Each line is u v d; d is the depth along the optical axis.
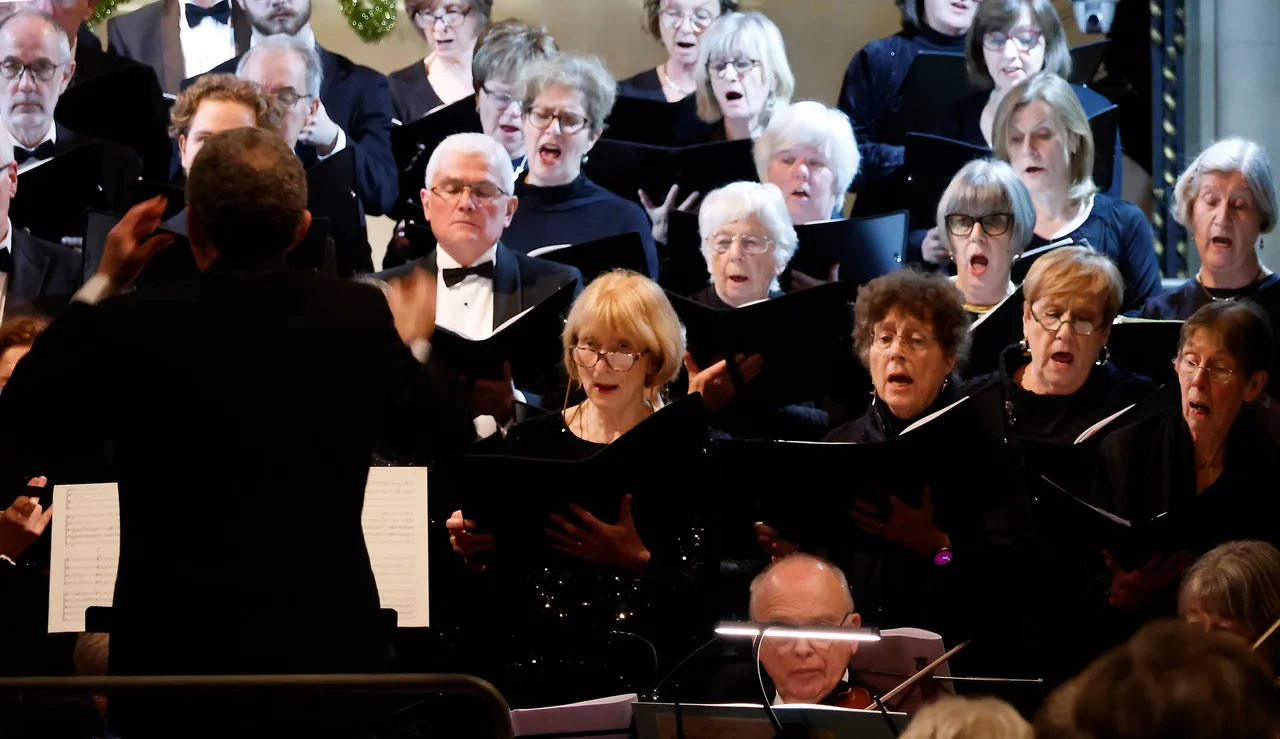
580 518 14.09
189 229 9.87
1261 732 4.46
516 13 20.50
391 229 20.22
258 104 19.19
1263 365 16.59
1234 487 13.91
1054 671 14.61
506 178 19.31
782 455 14.36
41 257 19.58
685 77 20.33
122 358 9.30
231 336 9.39
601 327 15.55
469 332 18.95
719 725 11.11
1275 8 21.20
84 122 20.27
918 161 19.88
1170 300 19.73
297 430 9.34
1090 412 17.53
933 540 14.40
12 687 8.64
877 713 10.78
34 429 9.22
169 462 9.21
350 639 9.28
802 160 20.06
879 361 16.72
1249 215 19.38
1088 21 20.30
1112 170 20.19
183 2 20.48
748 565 16.38
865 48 20.31
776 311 17.08
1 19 20.06
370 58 20.56
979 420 14.38
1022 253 19.39
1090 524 14.14
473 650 14.98
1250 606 12.86
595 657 14.69
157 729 9.38
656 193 20.17
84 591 12.80
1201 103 20.50
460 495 14.02
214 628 9.02
